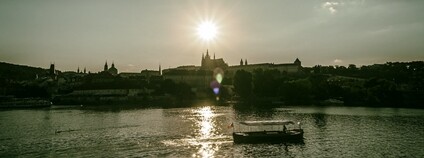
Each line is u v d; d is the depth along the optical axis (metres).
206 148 96.19
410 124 144.75
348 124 145.75
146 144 102.44
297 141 105.31
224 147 97.19
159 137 114.38
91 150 95.00
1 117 196.62
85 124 153.75
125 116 191.62
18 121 172.12
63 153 91.75
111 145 101.56
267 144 100.69
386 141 106.56
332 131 126.00
